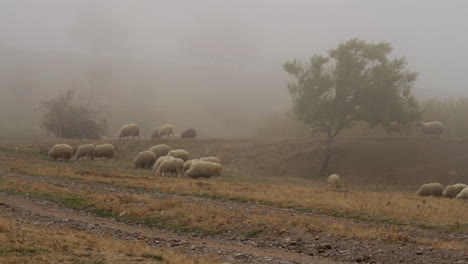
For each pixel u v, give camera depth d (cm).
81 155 4622
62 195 2495
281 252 1644
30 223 1806
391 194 3425
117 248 1397
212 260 1409
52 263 1170
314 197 2755
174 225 2028
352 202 2561
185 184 3081
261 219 2045
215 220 2044
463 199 3209
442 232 1928
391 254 1568
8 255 1203
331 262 1514
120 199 2408
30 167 3578
